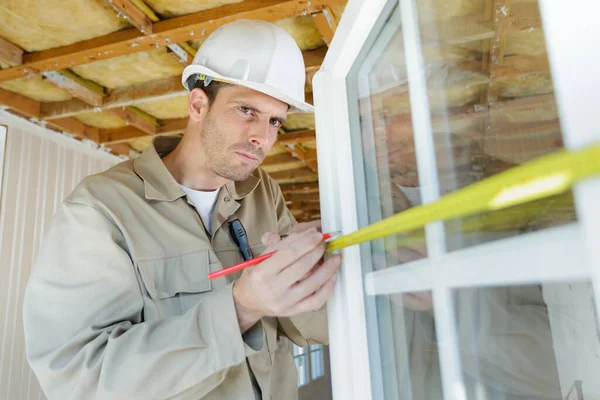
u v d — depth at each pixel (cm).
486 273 36
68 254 89
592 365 33
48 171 308
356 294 60
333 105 70
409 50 50
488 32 38
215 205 119
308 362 596
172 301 95
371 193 63
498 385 39
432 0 46
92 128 346
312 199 550
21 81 272
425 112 47
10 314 270
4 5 204
